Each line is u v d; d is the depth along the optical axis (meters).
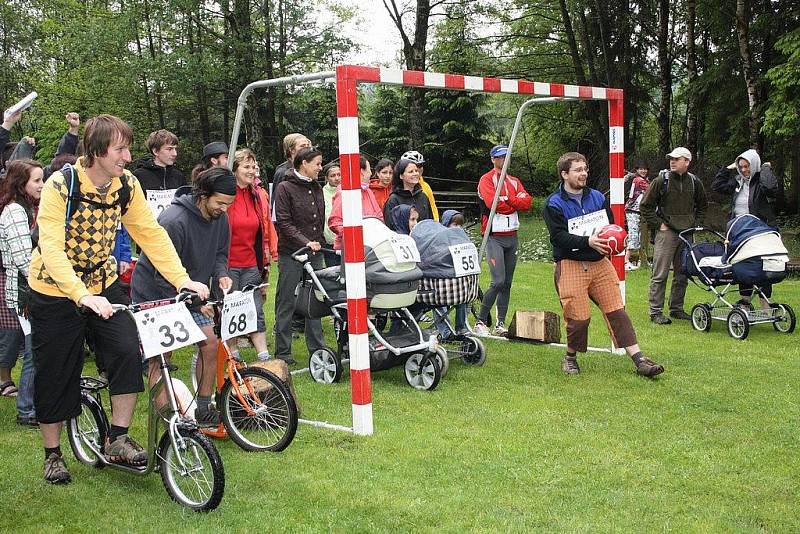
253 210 6.43
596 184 25.78
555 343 7.71
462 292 6.45
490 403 5.77
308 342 6.56
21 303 5.09
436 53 26.27
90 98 25.33
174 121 28.86
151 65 22.58
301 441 4.91
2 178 5.25
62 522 3.75
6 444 4.89
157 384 3.93
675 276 9.06
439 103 27.08
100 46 23.44
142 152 26.75
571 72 26.27
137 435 5.07
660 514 3.83
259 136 23.89
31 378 5.23
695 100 20.67
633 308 9.80
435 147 27.62
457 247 6.41
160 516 3.80
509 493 4.08
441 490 4.12
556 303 10.12
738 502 4.00
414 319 6.46
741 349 7.54
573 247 6.35
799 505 3.95
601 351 7.50
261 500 3.97
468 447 4.80
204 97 26.67
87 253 3.91
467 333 7.36
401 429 5.15
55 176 3.82
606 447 4.79
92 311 3.88
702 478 4.30
